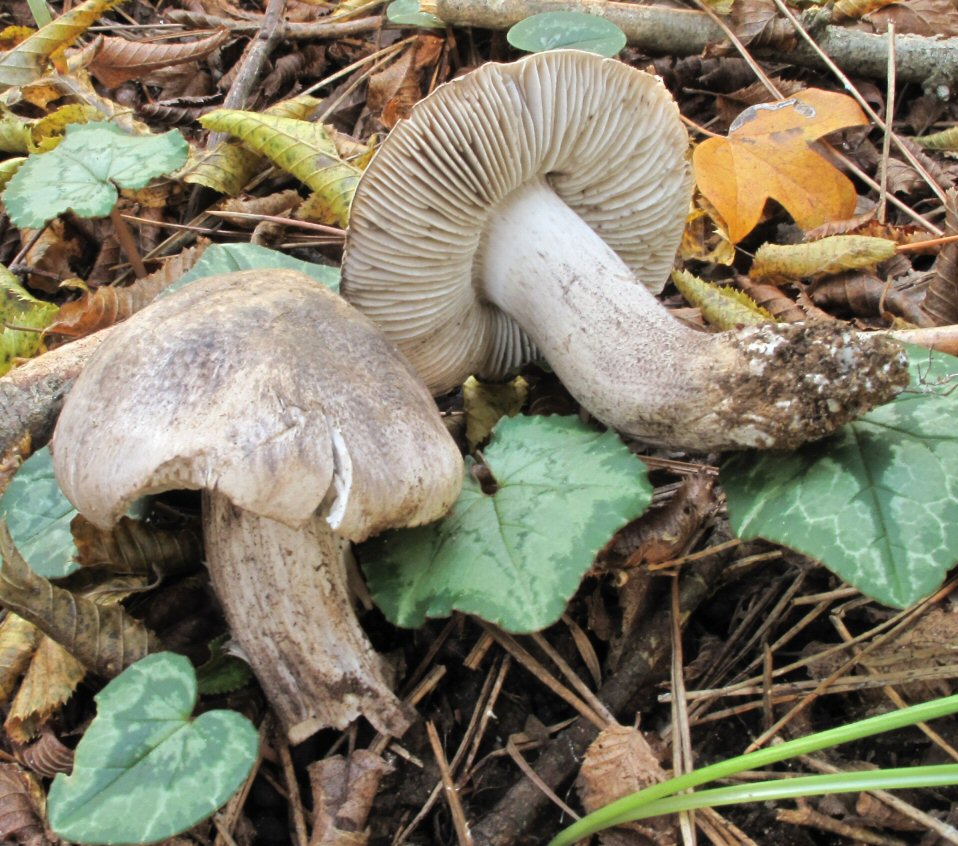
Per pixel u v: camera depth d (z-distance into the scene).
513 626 0.18
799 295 0.28
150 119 0.35
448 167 0.21
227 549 0.19
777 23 0.34
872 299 0.27
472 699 0.20
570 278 0.22
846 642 0.20
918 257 0.28
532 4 0.33
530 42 0.30
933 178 0.30
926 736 0.18
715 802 0.15
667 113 0.23
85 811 0.16
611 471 0.20
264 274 0.19
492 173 0.21
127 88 0.36
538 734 0.19
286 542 0.18
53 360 0.24
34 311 0.27
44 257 0.30
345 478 0.17
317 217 0.31
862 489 0.18
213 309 0.18
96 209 0.24
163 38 0.37
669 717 0.20
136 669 0.18
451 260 0.23
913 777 0.14
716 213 0.29
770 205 0.30
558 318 0.22
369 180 0.20
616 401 0.21
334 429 0.17
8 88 0.34
